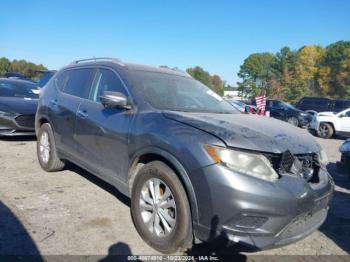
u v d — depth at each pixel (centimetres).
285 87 7750
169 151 318
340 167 657
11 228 362
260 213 281
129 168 369
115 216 407
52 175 550
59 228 370
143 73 437
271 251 356
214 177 287
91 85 469
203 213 294
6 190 473
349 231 422
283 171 298
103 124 409
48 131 546
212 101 456
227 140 294
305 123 2058
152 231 338
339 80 7631
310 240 390
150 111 367
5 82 925
